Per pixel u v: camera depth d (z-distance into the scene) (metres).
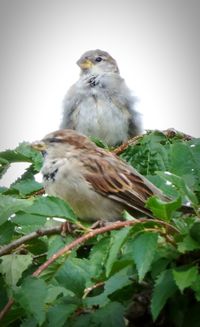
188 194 6.04
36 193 9.05
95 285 6.07
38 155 9.74
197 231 5.54
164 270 5.58
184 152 8.40
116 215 8.67
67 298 5.88
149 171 9.44
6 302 6.39
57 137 9.05
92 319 5.71
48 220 7.34
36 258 6.89
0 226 6.73
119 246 5.53
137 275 5.78
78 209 8.75
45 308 5.89
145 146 9.57
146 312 5.77
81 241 5.90
